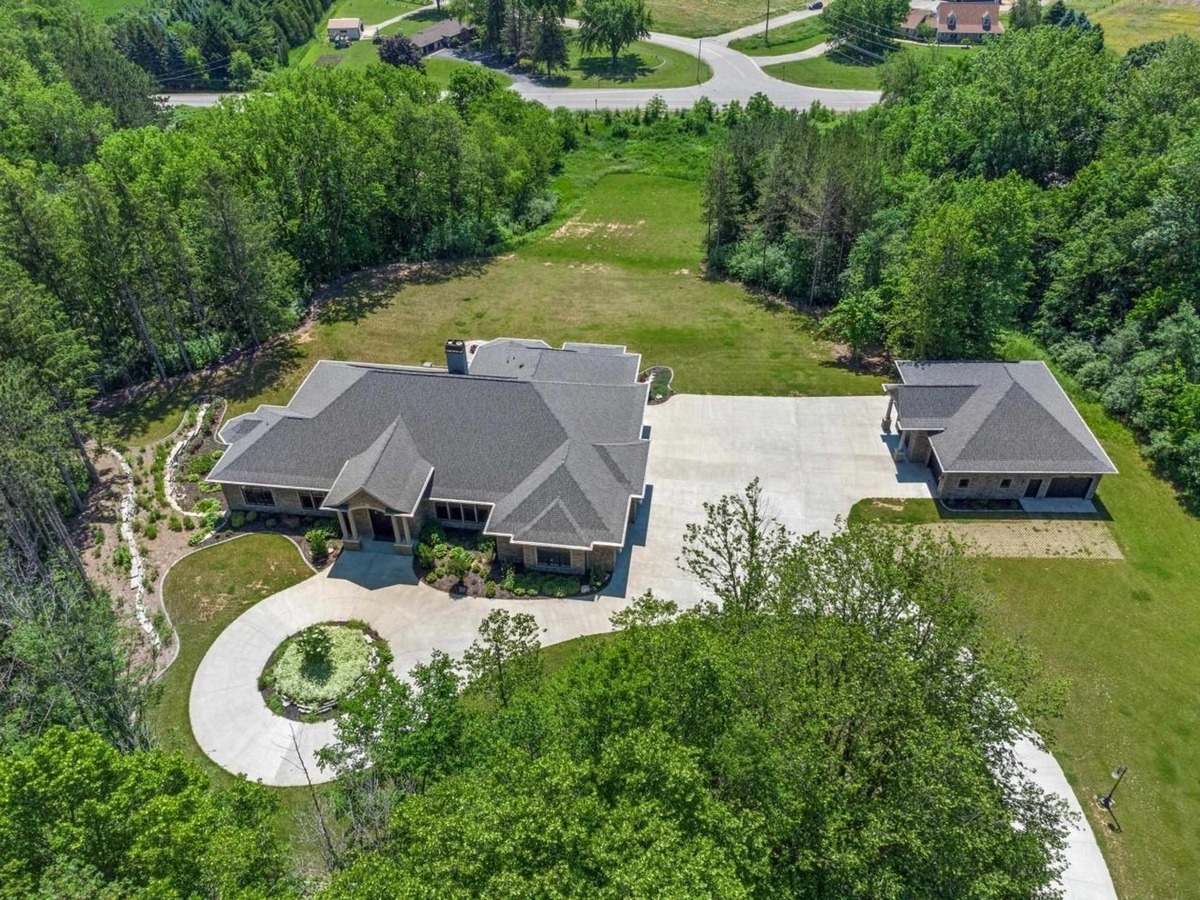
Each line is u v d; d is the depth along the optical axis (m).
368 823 24.44
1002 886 21.55
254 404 54.94
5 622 31.58
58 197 55.44
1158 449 48.12
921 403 47.50
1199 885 28.42
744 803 20.81
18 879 18.92
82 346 47.69
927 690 24.31
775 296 67.94
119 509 45.94
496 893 16.61
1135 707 34.59
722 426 52.06
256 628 38.91
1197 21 115.19
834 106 107.94
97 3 151.00
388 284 70.94
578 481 41.84
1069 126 69.94
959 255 50.31
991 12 131.25
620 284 70.56
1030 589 40.28
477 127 78.25
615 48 125.94
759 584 31.20
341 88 74.38
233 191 57.56
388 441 43.88
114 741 29.23
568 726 22.95
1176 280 53.50
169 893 18.17
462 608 39.88
